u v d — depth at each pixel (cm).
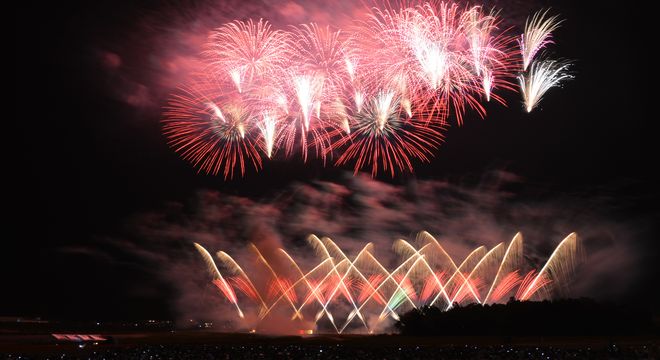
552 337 7300
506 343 6488
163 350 5850
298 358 5294
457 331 7812
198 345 6562
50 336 8481
